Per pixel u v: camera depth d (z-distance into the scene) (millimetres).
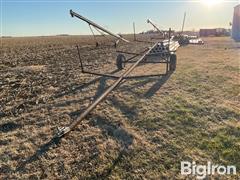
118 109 8156
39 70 16953
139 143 5934
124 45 38375
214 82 11164
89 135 6434
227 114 7473
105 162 5246
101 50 31156
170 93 9664
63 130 6109
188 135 6242
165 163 5125
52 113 8125
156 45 17109
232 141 5863
